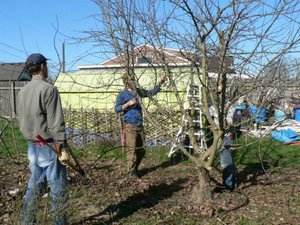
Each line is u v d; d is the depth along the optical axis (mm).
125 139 5855
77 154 7562
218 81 3941
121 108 5688
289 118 5031
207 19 3705
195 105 5512
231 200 4629
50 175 3357
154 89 4664
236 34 3734
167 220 4016
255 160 6750
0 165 6340
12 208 3660
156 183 5488
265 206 4453
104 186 5246
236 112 4953
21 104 3387
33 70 3395
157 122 4695
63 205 3338
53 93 3285
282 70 3959
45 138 3354
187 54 4078
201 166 4469
